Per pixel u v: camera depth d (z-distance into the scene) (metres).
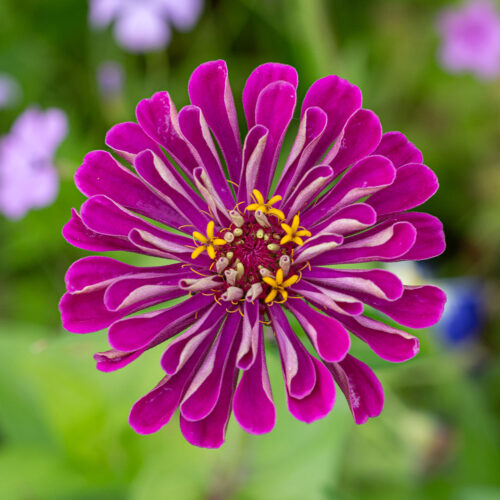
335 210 0.17
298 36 0.28
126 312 0.17
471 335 0.29
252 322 0.17
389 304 0.17
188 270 0.18
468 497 0.22
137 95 0.30
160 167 0.17
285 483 0.24
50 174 0.26
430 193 0.17
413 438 0.26
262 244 0.18
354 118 0.17
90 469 0.25
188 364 0.17
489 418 0.27
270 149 0.18
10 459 0.25
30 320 0.29
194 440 0.16
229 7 0.30
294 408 0.16
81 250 0.29
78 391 0.25
